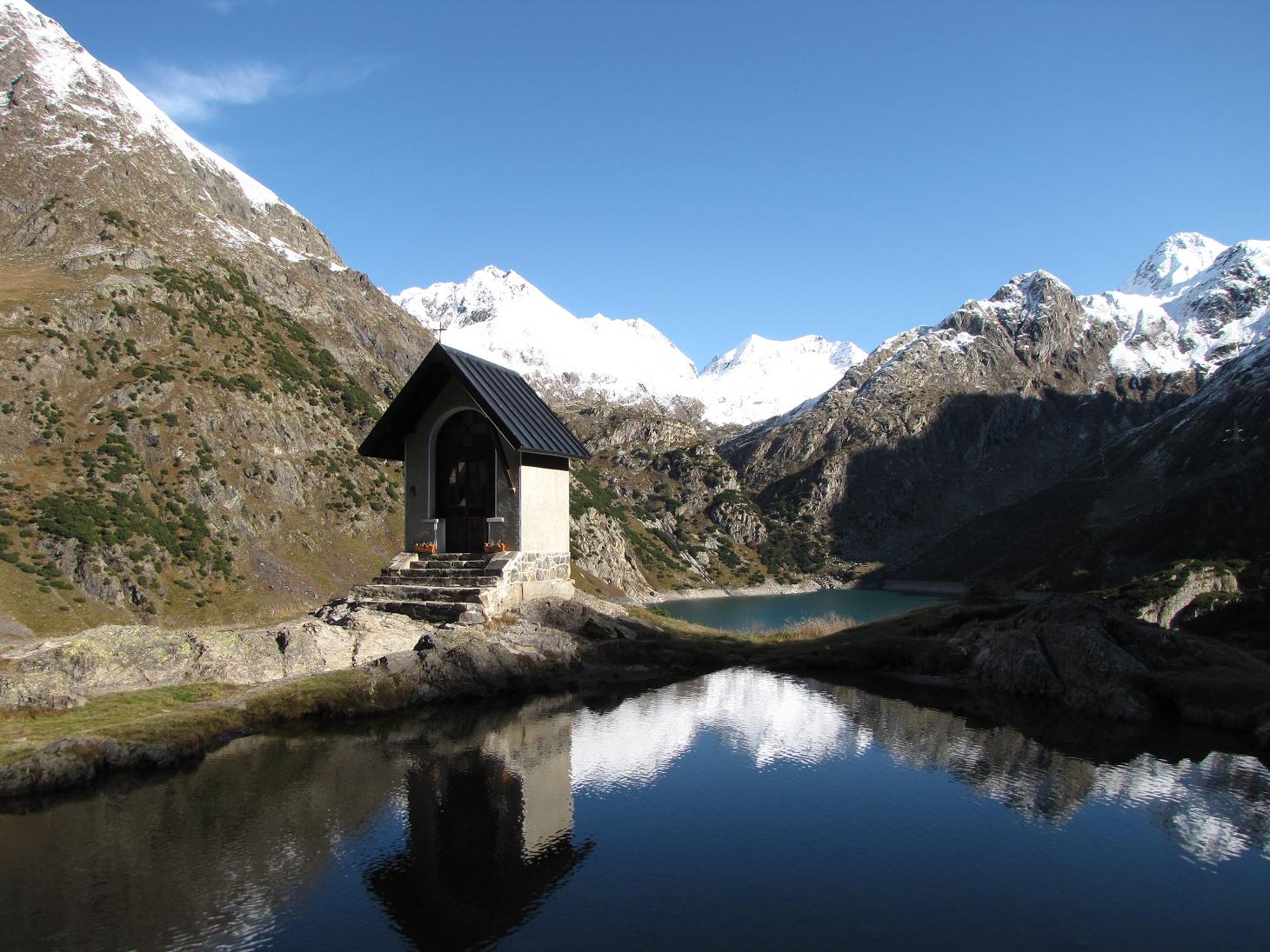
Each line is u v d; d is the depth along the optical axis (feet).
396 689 76.13
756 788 55.88
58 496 312.29
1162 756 63.67
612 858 44.24
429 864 43.52
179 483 357.20
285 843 45.88
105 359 387.14
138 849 44.96
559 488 115.34
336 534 407.44
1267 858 45.03
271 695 71.20
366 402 507.30
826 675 95.35
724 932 36.58
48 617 265.95
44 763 53.78
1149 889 41.22
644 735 68.69
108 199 515.09
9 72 588.91
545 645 90.79
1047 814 51.37
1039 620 91.20
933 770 59.72
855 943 35.53
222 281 511.40
